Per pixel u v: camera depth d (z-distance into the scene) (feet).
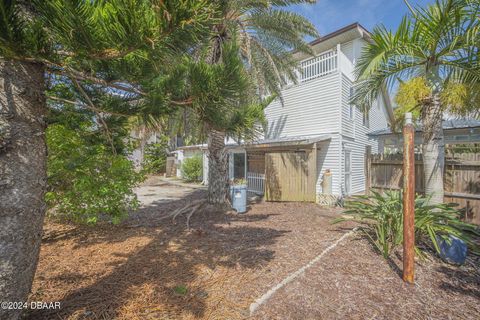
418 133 30.12
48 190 13.05
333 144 28.91
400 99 14.66
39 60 4.28
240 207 21.42
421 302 7.72
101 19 3.71
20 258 4.76
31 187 4.91
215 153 21.81
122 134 12.89
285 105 34.81
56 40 4.20
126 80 6.59
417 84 12.87
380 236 11.89
